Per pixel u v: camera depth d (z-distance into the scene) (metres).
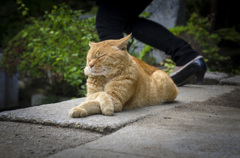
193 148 1.81
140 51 8.46
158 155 1.69
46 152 1.78
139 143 1.89
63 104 3.17
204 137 2.04
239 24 11.73
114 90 2.79
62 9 5.21
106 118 2.47
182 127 2.31
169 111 2.94
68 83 6.50
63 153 1.71
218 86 5.25
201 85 5.44
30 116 2.54
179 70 4.50
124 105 2.99
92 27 5.82
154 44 4.37
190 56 4.34
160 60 7.78
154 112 2.85
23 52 7.07
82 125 2.28
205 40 8.66
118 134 2.08
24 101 8.86
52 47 5.41
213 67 8.26
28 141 2.00
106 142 1.91
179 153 1.72
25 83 10.91
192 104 3.38
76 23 5.58
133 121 2.46
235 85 5.38
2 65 7.48
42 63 6.20
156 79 3.38
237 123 2.49
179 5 8.55
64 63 5.24
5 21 10.62
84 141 2.01
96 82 2.89
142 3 4.03
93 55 2.79
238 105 3.44
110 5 3.88
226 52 10.72
